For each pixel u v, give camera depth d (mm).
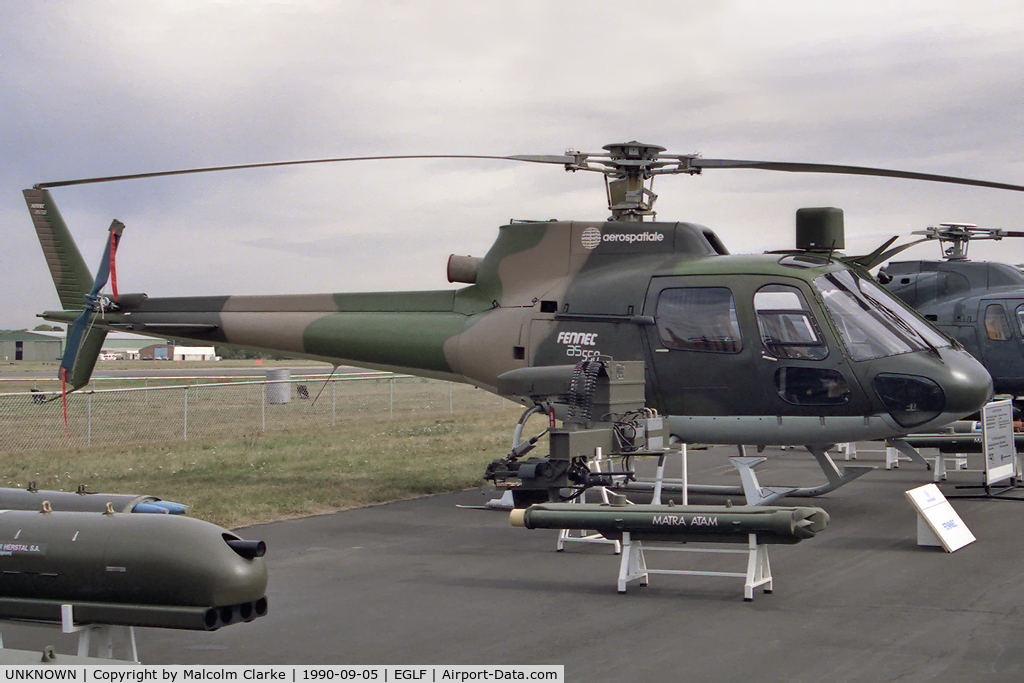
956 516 10688
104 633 6133
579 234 13570
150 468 17922
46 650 5516
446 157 13023
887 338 11805
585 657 6723
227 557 5598
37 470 17688
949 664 6379
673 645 6953
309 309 15727
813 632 7211
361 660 6785
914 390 11453
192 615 5523
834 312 11820
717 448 21812
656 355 12438
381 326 14945
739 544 10836
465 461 18797
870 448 21078
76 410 34000
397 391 43844
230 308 16312
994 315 18656
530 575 9438
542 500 11984
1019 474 14930
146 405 36000
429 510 13594
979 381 11742
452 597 8578
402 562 10117
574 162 13125
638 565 8906
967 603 7980
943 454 17281
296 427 26797
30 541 5887
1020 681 6016
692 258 12844
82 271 17578
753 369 11961
